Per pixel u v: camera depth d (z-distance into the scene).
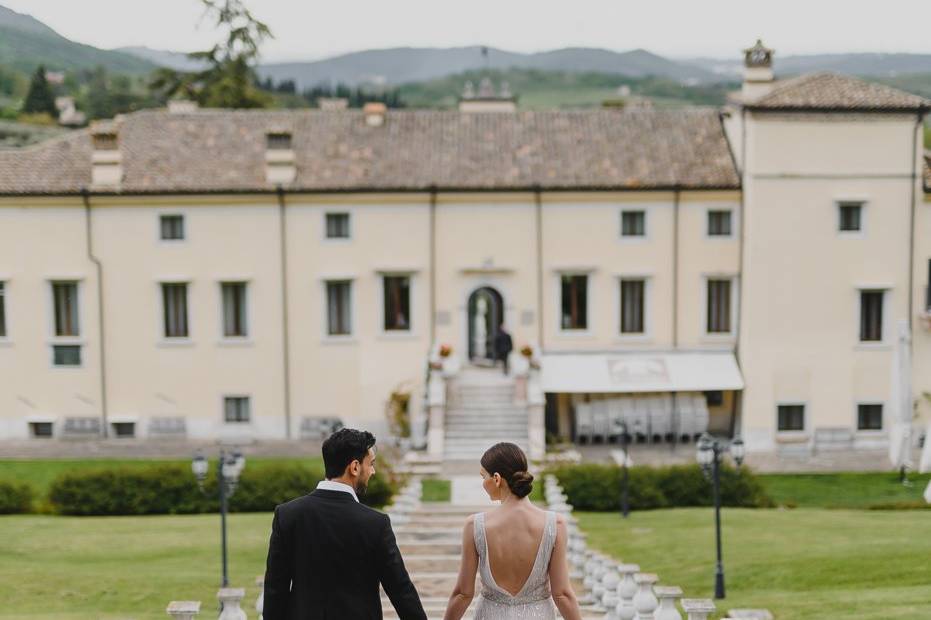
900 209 46.66
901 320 42.34
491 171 48.28
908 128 46.31
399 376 48.53
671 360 47.84
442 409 45.00
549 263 48.16
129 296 48.03
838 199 46.38
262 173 48.28
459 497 37.81
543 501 36.94
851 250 46.75
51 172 48.19
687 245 47.97
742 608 21.20
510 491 10.74
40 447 46.69
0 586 23.25
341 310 48.69
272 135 47.50
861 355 47.19
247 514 35.91
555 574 10.61
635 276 47.97
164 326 48.38
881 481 41.47
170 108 54.38
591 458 45.25
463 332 48.59
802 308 46.91
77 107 118.00
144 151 49.22
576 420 47.53
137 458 44.66
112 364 48.22
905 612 19.19
